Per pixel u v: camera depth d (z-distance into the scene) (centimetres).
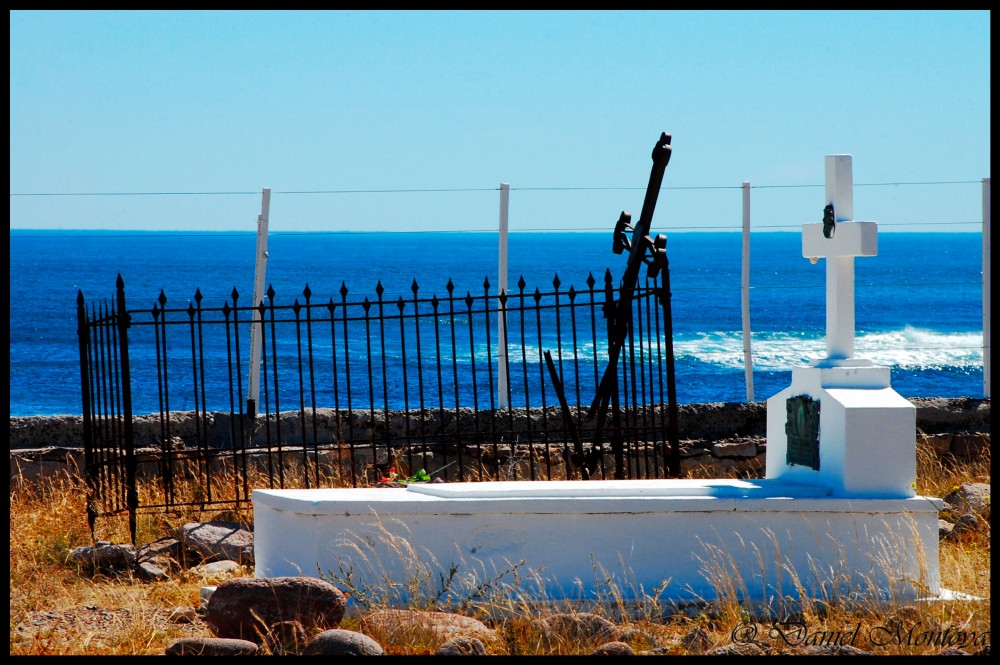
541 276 11894
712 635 745
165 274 11394
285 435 1302
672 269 12706
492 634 746
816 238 890
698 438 1369
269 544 858
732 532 827
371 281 11081
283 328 5581
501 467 1296
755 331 6456
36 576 943
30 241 17662
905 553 825
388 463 1241
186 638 726
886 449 832
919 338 6500
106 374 1148
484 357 4406
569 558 820
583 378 3750
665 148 1039
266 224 1298
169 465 1085
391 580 813
